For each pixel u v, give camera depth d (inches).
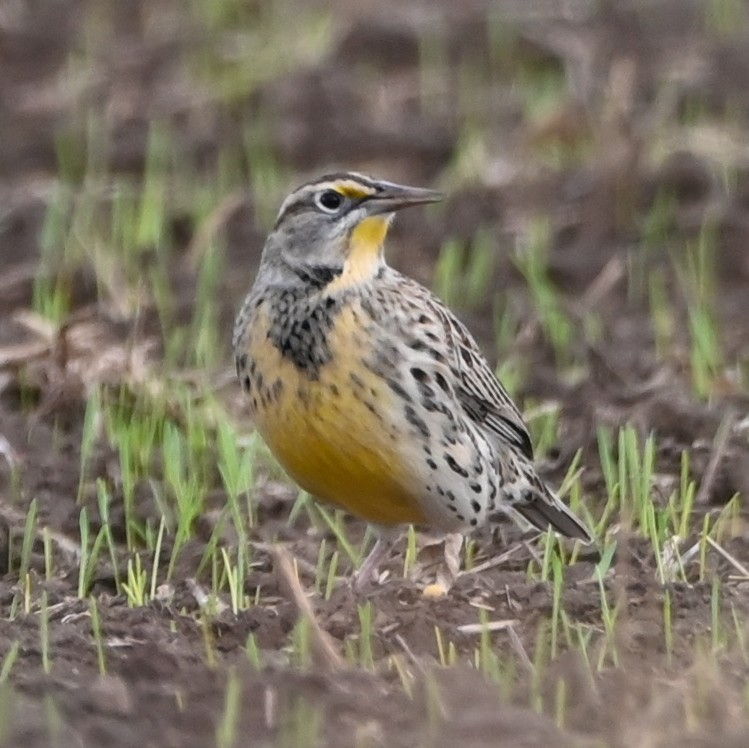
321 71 824.3
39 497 506.9
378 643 410.9
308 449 435.2
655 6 863.7
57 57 859.4
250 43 852.6
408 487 437.7
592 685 379.2
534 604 430.6
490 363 602.5
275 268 444.5
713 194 716.0
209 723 365.1
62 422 552.4
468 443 442.6
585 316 624.7
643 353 606.2
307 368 430.6
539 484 471.5
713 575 450.0
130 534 488.4
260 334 436.5
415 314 438.9
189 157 762.2
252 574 459.5
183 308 631.8
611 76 790.5
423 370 434.9
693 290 648.4
